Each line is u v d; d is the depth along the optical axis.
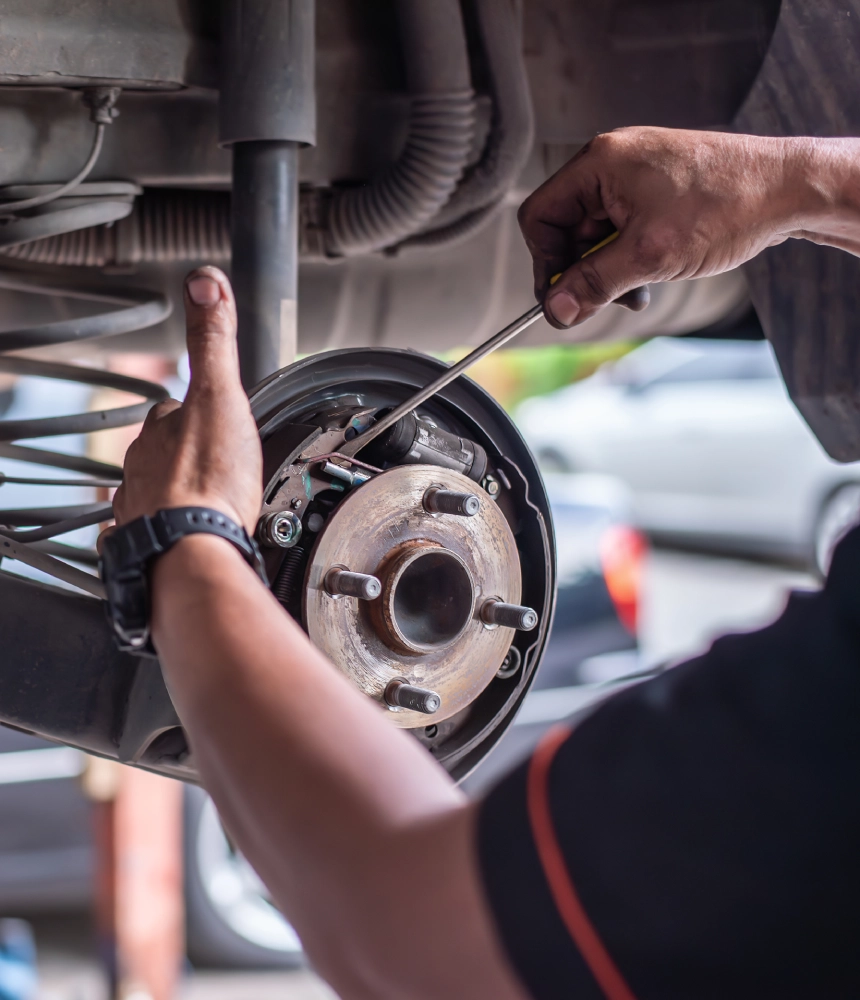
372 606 0.53
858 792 0.29
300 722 0.36
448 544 0.56
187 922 2.14
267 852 0.35
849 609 0.30
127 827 1.87
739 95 0.85
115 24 0.67
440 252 1.11
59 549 0.83
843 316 0.87
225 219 0.91
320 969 0.36
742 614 4.24
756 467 4.45
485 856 0.31
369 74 0.79
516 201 0.97
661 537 4.92
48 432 0.80
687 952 0.29
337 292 1.12
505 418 0.62
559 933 0.30
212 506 0.43
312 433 0.54
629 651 2.54
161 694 0.60
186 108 0.77
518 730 2.35
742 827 0.30
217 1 0.70
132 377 0.92
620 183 0.60
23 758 2.11
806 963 0.29
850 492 4.14
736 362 4.64
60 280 0.92
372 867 0.33
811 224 0.63
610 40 0.84
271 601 0.40
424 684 0.55
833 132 0.81
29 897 2.14
